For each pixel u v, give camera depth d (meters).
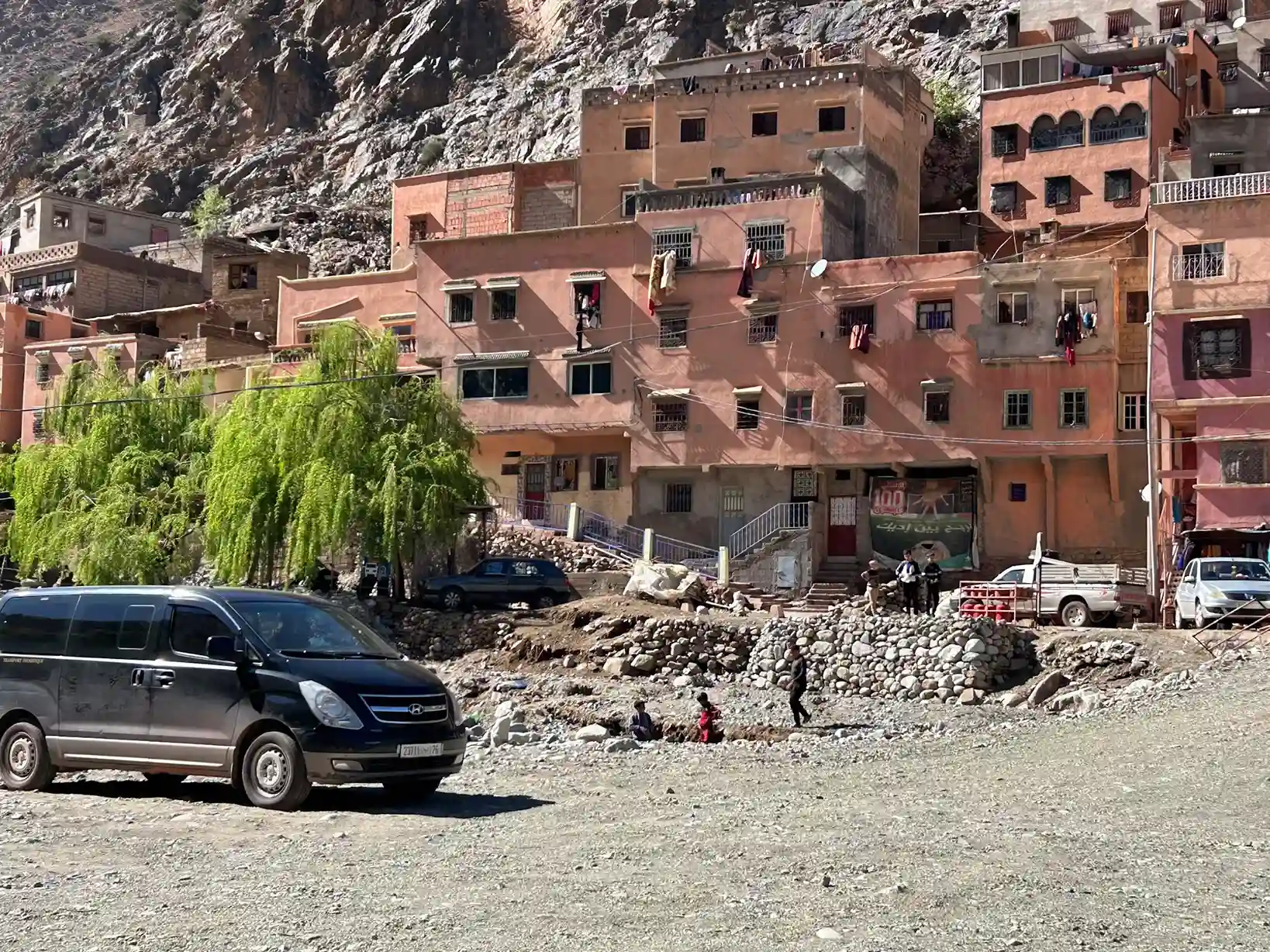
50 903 11.83
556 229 58.53
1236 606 36.47
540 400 57.78
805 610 44.31
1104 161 66.25
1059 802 16.88
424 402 47.94
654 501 56.34
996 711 33.03
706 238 56.25
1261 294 45.09
